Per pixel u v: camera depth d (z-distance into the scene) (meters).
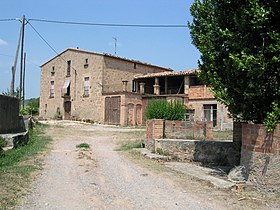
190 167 9.87
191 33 8.97
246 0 7.72
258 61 6.87
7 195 5.99
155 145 12.06
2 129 13.77
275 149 6.98
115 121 29.67
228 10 8.19
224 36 7.69
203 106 26.44
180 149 11.25
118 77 32.94
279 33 6.97
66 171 8.77
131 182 7.64
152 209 5.62
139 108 30.02
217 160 10.53
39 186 6.98
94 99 32.31
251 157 7.55
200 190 7.06
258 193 6.95
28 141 14.51
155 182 7.69
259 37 7.42
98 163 10.12
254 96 7.38
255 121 8.14
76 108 34.50
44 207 5.54
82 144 14.23
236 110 8.12
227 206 5.94
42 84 39.94
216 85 7.97
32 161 9.85
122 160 10.77
